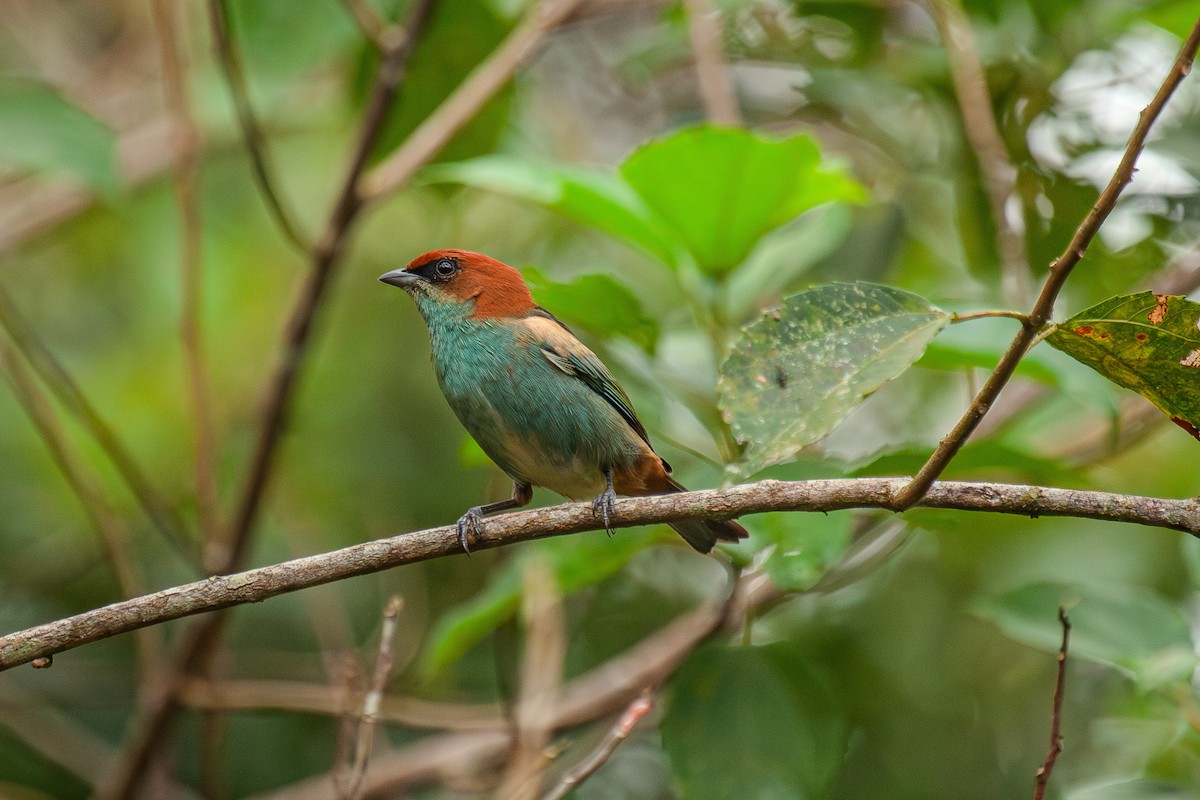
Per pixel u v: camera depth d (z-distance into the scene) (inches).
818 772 332.2
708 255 370.3
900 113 514.3
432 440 565.9
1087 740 472.1
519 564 389.1
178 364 581.6
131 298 605.3
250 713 517.0
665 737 335.6
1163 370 225.9
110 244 621.9
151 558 561.9
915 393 531.2
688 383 374.9
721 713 336.2
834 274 491.5
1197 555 347.3
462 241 608.7
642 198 358.9
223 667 537.6
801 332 235.0
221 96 547.5
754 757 332.2
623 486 392.5
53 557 557.3
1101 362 227.8
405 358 583.8
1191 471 496.1
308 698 454.9
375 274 605.0
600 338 374.3
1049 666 485.7
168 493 564.1
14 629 539.2
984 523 478.9
